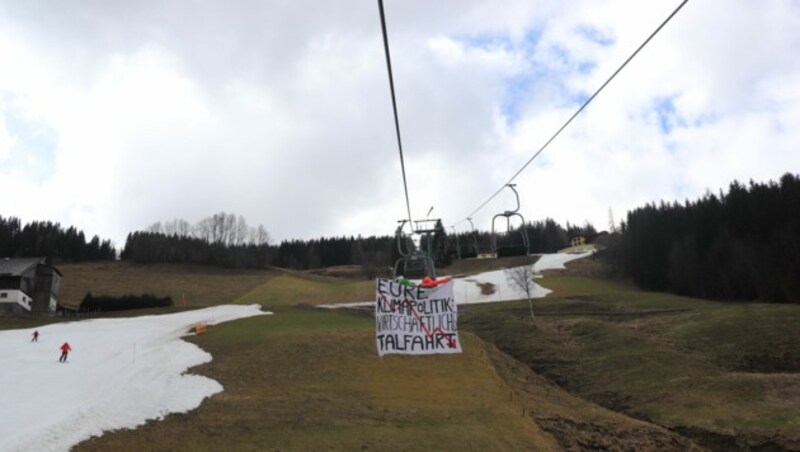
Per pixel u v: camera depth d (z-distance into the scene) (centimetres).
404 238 2391
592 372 4625
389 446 2692
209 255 15225
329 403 3425
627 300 8488
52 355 4738
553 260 14562
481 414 3300
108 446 2562
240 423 2986
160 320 7344
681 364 4462
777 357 4375
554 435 3027
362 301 10069
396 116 1077
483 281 11794
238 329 6391
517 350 5503
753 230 9906
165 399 3309
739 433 3067
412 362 4659
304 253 19962
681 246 10562
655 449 2906
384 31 790
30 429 2586
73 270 13688
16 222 16562
